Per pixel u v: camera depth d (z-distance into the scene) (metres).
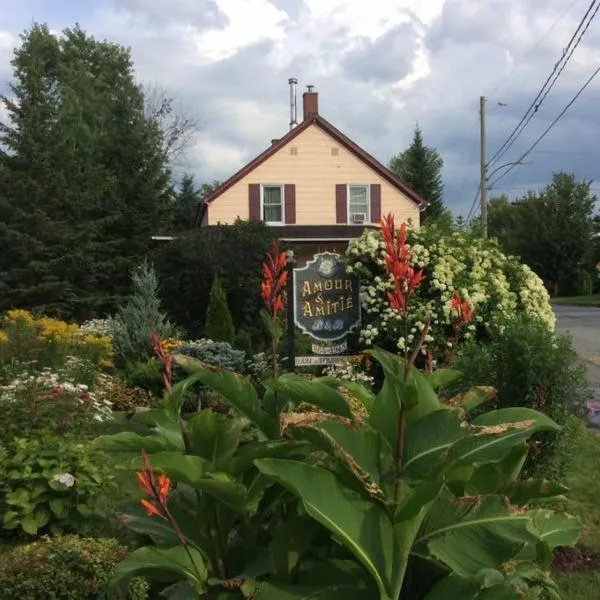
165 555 2.55
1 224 19.94
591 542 5.04
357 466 2.43
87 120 37.09
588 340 21.70
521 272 10.82
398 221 25.80
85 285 20.95
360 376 9.45
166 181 29.95
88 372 10.16
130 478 5.79
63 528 5.09
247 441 3.16
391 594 2.42
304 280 10.18
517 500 3.04
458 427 2.60
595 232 58.75
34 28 41.09
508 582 2.46
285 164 25.53
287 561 2.65
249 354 12.97
